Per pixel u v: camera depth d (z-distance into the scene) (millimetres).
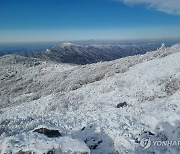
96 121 20484
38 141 13211
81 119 22734
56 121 22859
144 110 22922
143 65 50719
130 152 15938
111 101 35688
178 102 23422
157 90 34500
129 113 22547
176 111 21328
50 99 43562
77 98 41719
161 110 21797
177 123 18969
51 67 104375
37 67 110250
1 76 106250
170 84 34875
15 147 12672
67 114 28734
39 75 95750
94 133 17844
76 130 19266
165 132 18141
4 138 13750
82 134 18281
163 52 66000
